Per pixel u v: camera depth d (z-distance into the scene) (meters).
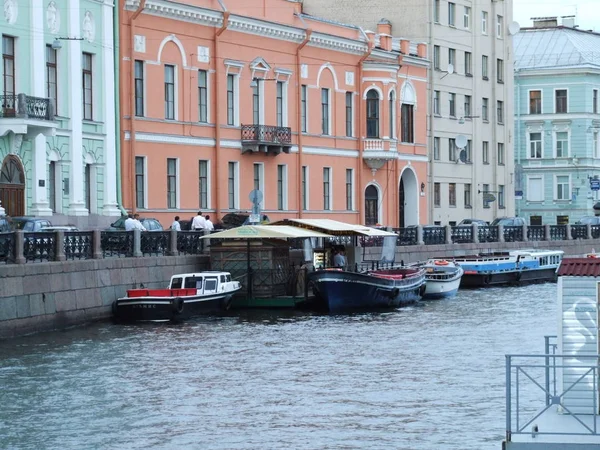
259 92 72.19
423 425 28.12
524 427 21.97
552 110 115.25
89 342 40.84
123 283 47.72
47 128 54.56
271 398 31.41
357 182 81.12
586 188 114.75
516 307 55.91
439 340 42.66
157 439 26.88
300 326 46.81
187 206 66.44
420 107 87.44
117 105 61.31
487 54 100.44
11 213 53.44
